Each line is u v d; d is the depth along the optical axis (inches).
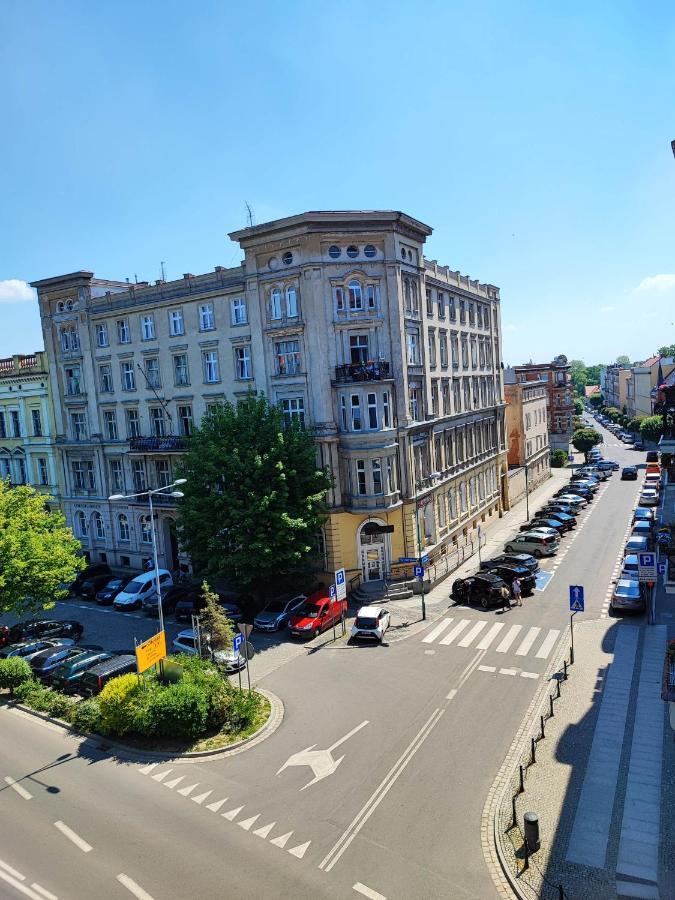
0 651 1209.4
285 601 1326.3
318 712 911.0
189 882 571.8
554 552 1689.2
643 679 932.6
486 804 666.8
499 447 2308.1
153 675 916.6
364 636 1179.9
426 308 1684.3
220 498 1272.1
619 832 609.0
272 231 1445.6
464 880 560.4
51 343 1957.4
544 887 544.4
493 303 2292.1
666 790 669.9
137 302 1749.5
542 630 1170.6
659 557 1491.1
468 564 1680.6
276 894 551.5
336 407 1455.5
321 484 1349.7
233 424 1343.5
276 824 652.7
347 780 728.3
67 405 1950.1
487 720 849.5
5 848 633.6
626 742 765.9
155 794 722.2
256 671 1085.8
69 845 634.2
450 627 1229.7
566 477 3134.8
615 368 6614.2
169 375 1715.1
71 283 1878.7
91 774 776.3
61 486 2012.8
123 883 574.2
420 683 986.1
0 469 2194.9
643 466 3245.6
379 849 605.3
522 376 3767.2
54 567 1262.3
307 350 1449.3
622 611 1217.4
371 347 1472.7
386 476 1459.2
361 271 1439.5
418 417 1605.6
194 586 1544.0
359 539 1492.4
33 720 946.1
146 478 1780.3
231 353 1593.3
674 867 561.9
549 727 813.2
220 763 786.2
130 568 1859.0
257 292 1502.2
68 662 1068.5
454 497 1839.3
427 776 726.5
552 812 643.5
